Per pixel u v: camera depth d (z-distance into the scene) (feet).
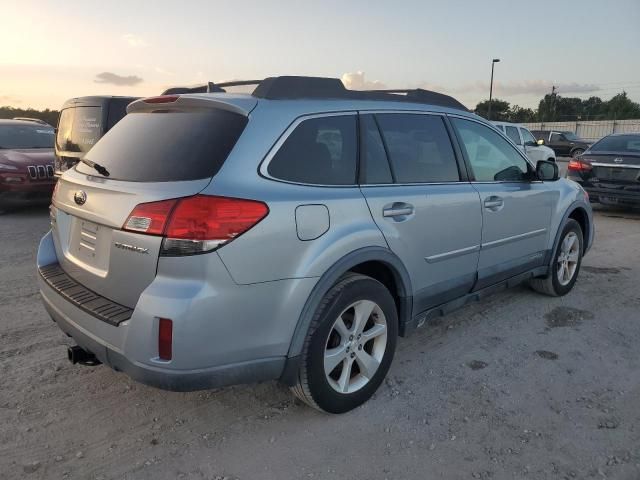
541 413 10.55
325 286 9.43
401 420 10.29
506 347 13.60
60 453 9.17
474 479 8.65
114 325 8.46
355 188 10.33
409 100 12.28
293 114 9.64
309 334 9.42
